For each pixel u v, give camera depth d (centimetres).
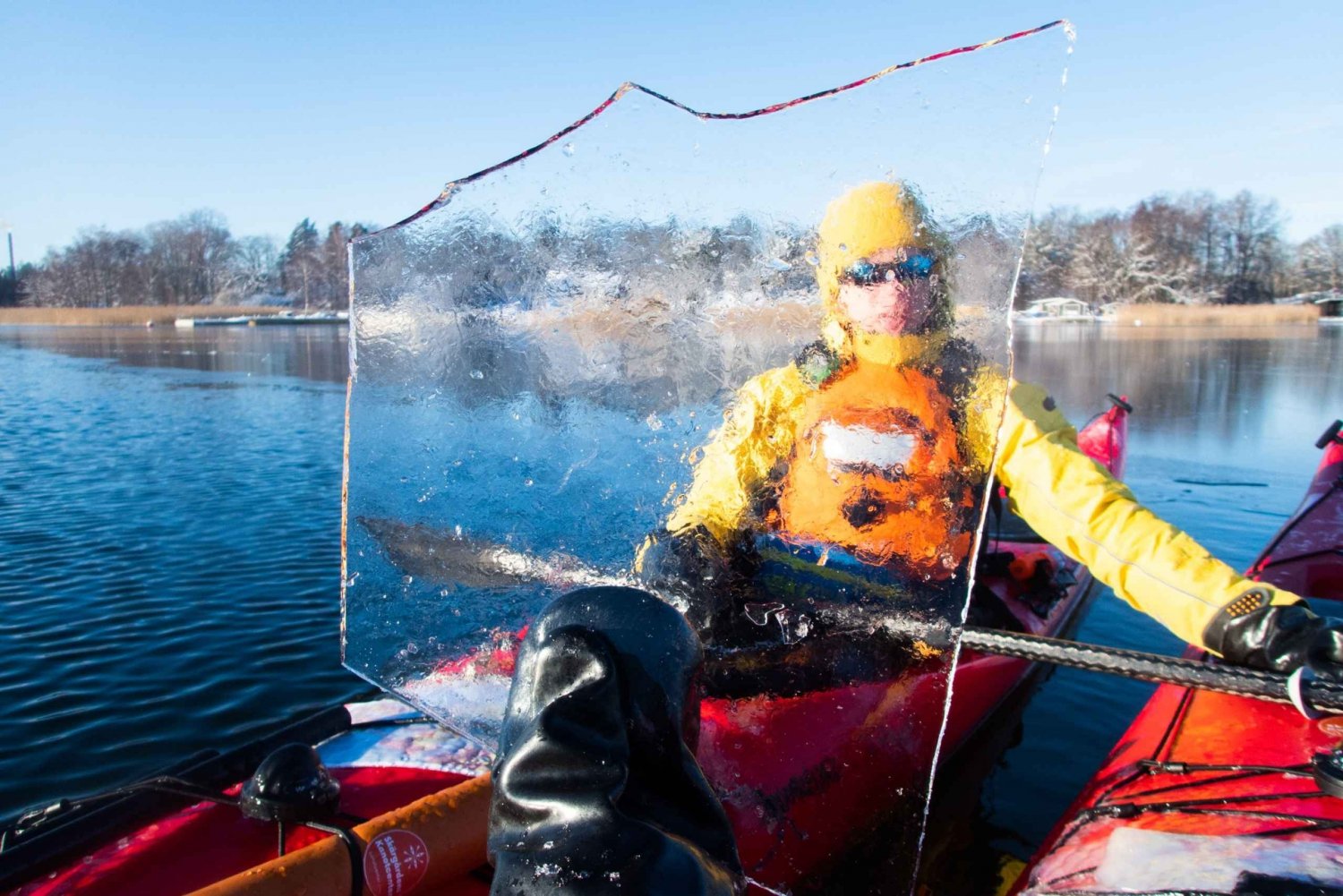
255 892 157
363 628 234
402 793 225
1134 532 231
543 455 214
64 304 8531
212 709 404
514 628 212
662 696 85
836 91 168
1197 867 188
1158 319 5056
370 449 234
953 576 176
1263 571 401
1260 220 6291
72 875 190
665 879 65
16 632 484
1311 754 232
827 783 181
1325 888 174
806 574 191
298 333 4212
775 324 187
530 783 72
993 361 164
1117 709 404
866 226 169
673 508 203
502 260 212
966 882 294
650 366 202
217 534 669
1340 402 1350
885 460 180
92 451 1016
